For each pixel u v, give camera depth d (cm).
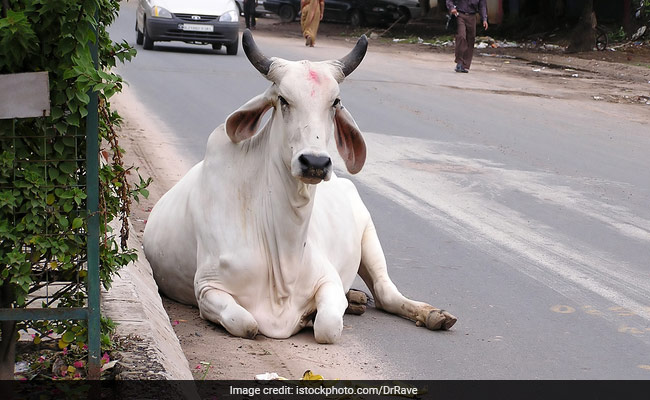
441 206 1066
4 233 450
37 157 459
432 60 2744
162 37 2423
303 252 638
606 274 847
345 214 707
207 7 2456
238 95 1723
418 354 627
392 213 1027
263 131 641
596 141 1543
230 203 641
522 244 931
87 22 447
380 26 3691
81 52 447
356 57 623
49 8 439
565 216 1048
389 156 1317
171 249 685
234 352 595
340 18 3738
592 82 2373
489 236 955
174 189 714
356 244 711
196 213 656
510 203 1095
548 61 2800
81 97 446
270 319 632
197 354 586
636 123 1766
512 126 1638
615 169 1323
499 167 1289
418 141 1441
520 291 787
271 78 609
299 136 589
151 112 1510
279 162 613
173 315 665
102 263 486
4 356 476
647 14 3155
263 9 4184
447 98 1930
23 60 450
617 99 2086
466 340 662
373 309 732
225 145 657
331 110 607
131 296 593
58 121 456
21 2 447
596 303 765
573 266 866
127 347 518
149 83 1819
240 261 627
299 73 599
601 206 1103
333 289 647
